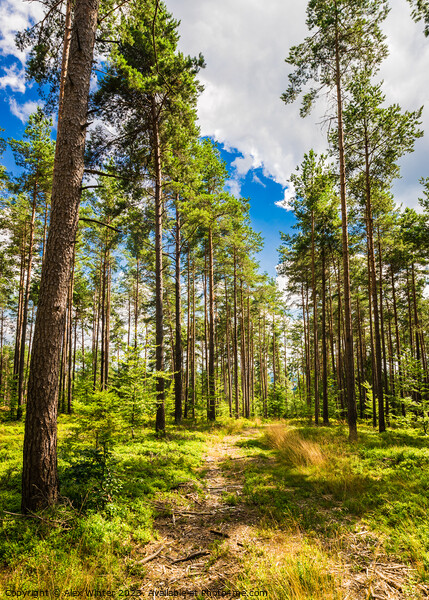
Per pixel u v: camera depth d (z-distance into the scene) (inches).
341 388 923.4
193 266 906.1
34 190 679.1
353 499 207.8
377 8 400.5
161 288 458.9
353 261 807.7
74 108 191.6
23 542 138.2
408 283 885.2
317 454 313.4
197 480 262.8
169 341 1059.9
